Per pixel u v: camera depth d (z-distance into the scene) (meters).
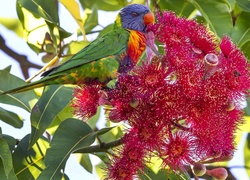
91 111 4.60
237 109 4.37
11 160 4.52
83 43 5.77
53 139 4.62
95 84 4.83
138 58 5.08
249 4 5.45
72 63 4.70
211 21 5.45
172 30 4.36
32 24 5.89
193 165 4.37
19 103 5.00
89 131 4.73
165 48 4.35
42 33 5.91
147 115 4.23
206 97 4.16
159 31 4.43
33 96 5.07
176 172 4.55
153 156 4.43
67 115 5.40
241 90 4.31
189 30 4.39
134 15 5.19
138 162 4.35
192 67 4.18
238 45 5.40
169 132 4.29
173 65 4.22
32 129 4.67
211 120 4.19
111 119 4.32
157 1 5.82
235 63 4.32
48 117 4.75
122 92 4.27
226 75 4.28
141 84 4.23
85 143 4.63
